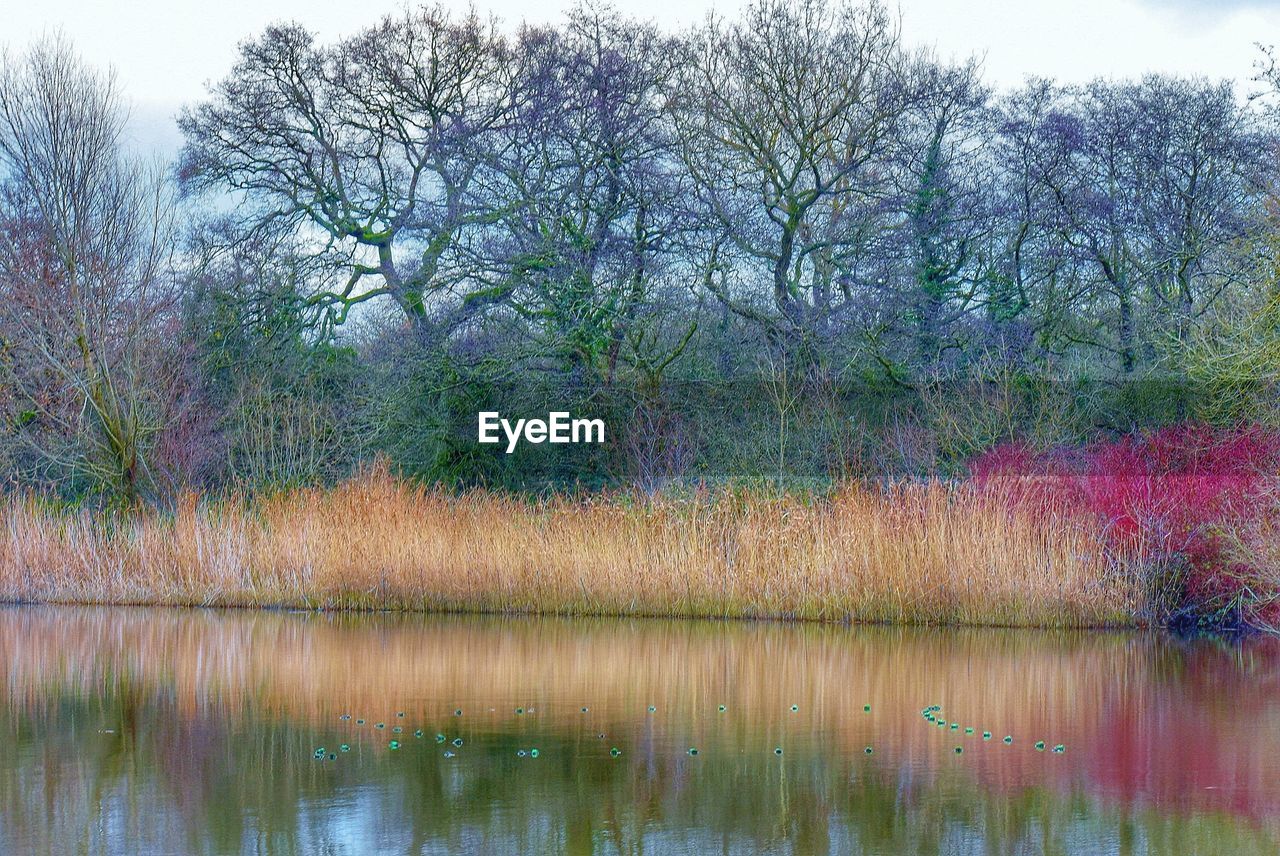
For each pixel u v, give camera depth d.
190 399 73.19
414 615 54.50
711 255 77.25
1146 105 79.94
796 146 78.56
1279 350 51.44
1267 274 53.53
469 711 33.31
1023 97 81.94
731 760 28.12
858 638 47.28
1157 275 79.00
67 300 67.25
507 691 36.16
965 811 24.36
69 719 32.09
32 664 40.66
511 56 78.81
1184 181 79.62
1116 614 49.97
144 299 69.44
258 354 75.81
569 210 78.50
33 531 59.66
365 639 46.59
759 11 77.25
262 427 73.75
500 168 77.19
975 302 80.25
